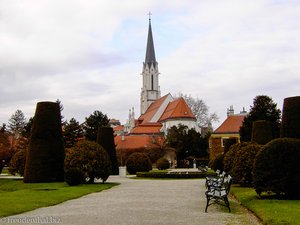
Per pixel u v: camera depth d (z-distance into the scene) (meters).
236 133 67.06
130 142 85.44
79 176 26.80
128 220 11.80
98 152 28.44
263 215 12.05
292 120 21.91
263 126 33.16
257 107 45.03
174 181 32.00
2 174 50.72
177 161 71.69
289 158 16.61
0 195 19.36
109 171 28.86
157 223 11.26
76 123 61.44
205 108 92.75
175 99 98.62
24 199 17.38
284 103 22.58
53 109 31.95
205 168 45.41
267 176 16.72
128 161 43.56
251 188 22.83
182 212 13.67
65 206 15.52
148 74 118.88
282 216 11.54
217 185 15.62
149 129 93.69
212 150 67.88
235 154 26.22
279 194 17.44
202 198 18.45
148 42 119.69
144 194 20.59
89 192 21.72
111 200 17.70
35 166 30.64
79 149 28.12
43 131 31.23
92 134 63.69
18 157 37.50
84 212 13.66
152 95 119.06
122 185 27.52
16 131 89.88
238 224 11.16
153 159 74.56
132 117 117.50
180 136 72.12
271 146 16.97
